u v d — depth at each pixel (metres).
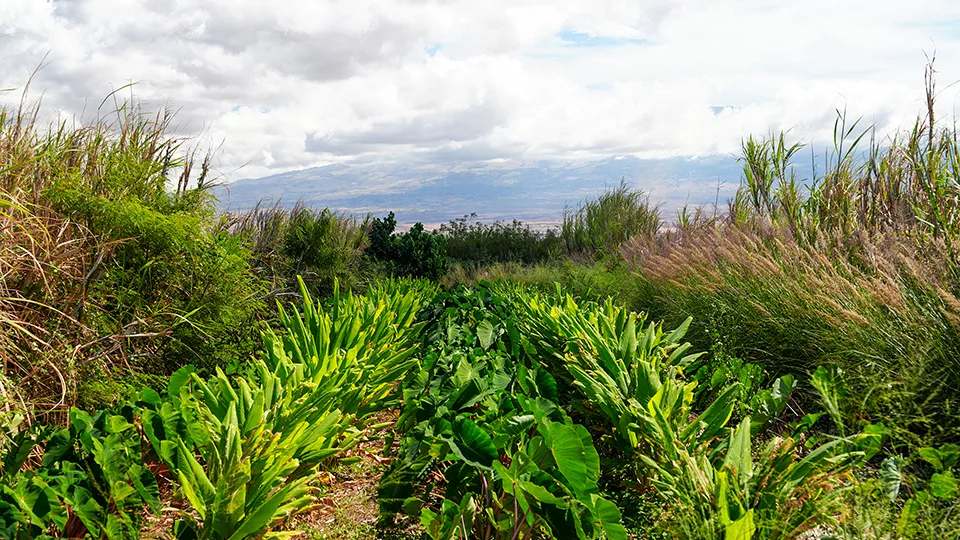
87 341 3.69
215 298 4.77
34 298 3.51
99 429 2.53
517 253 17.23
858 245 5.88
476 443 2.74
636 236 12.20
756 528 2.37
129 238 4.07
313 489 2.97
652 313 7.50
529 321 5.47
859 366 3.76
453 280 13.28
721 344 4.70
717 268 6.38
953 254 4.30
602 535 2.61
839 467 2.75
